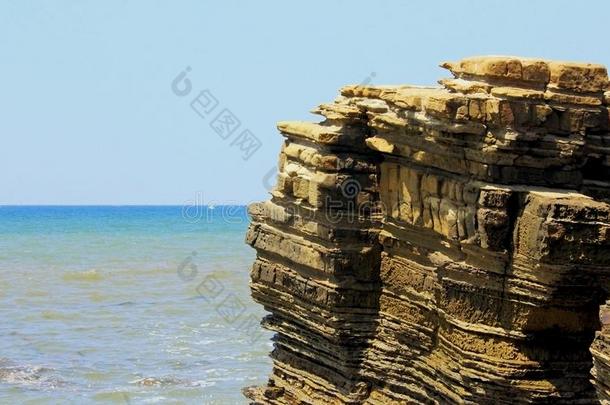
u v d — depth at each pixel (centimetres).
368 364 5259
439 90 4831
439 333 4966
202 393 7456
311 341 5481
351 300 5247
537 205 4462
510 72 4588
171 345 8800
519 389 4666
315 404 5453
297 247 5388
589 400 4694
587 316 4634
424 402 5084
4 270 13100
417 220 4956
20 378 7919
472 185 4638
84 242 16475
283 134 5534
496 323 4684
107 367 8169
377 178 5200
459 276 4753
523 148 4569
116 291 11406
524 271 4556
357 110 5150
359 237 5197
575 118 4609
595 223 4425
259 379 7775
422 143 4825
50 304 10712
